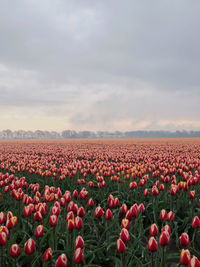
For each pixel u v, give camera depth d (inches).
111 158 684.1
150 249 141.3
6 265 167.0
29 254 146.0
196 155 700.7
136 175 384.8
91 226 239.9
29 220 235.1
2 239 148.6
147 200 329.4
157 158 663.8
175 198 305.0
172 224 233.3
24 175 500.4
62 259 130.9
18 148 1273.4
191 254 174.7
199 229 209.6
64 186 430.0
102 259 183.2
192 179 291.1
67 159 666.8
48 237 198.5
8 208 287.1
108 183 399.2
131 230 200.2
